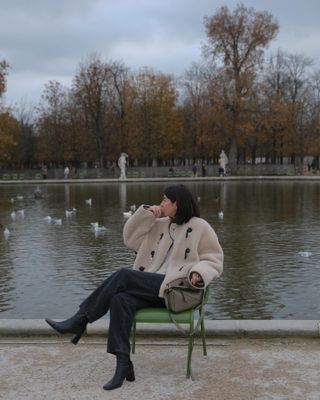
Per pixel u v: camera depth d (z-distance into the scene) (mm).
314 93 59219
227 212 19438
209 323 5402
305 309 7727
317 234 13797
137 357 4875
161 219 4777
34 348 5113
